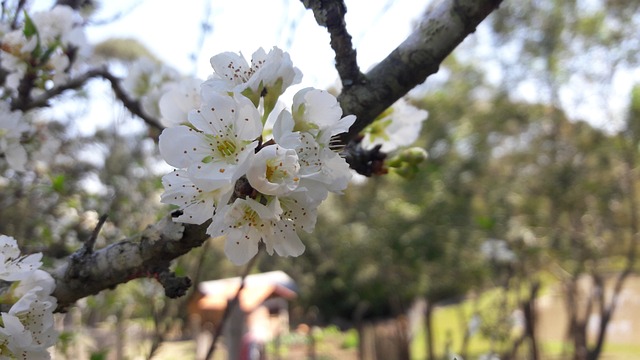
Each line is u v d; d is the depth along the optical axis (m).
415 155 1.86
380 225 11.82
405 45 1.44
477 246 11.22
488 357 6.30
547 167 12.29
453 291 12.73
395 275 12.03
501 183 12.71
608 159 11.54
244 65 1.24
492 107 13.01
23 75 2.37
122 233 4.13
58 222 4.12
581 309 11.94
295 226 1.15
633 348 11.65
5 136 2.16
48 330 1.35
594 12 11.21
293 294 9.07
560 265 11.05
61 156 5.23
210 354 2.58
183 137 1.09
